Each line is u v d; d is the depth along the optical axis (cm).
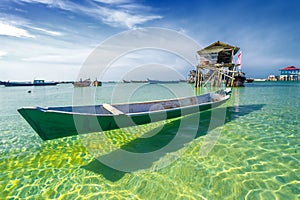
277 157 394
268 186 298
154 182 319
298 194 277
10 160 412
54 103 1498
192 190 294
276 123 665
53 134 421
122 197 282
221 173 339
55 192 299
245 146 457
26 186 316
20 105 1385
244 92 2016
